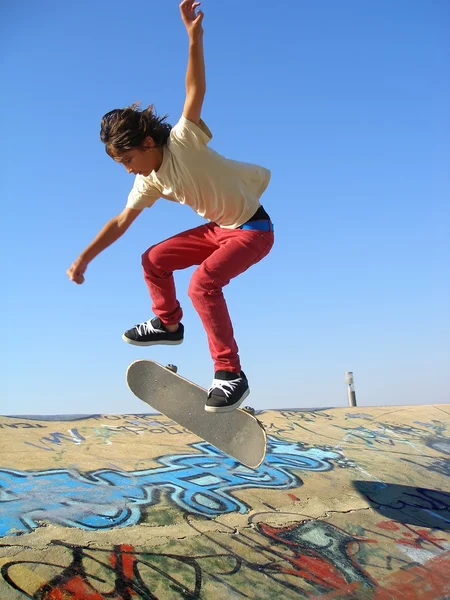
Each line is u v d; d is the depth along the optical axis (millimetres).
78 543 3223
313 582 3338
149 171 3305
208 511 3975
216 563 3301
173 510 3889
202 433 4184
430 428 7289
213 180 3242
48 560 3002
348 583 3406
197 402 4223
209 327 3471
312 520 4129
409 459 6031
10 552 3023
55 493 3934
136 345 3996
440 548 4074
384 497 4855
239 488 4543
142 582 2986
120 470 4586
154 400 4250
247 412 4141
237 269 3416
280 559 3492
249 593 3104
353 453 6004
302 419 7215
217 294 3426
